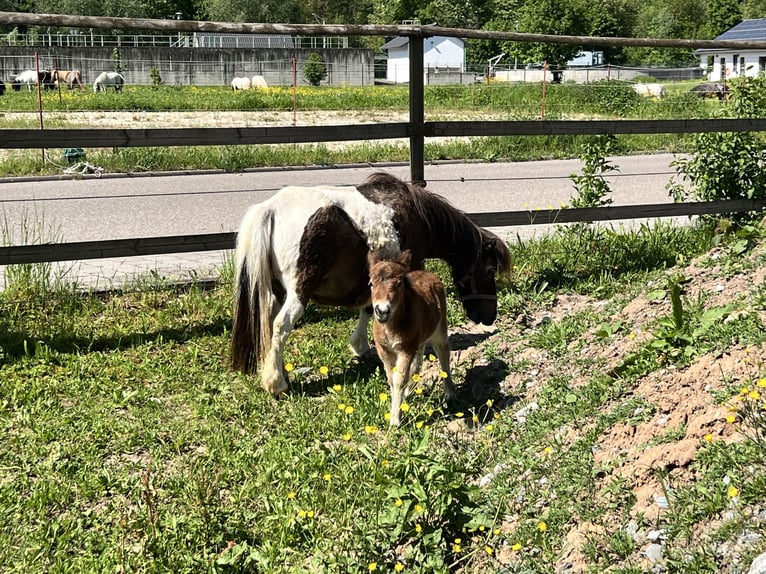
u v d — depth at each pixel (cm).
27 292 721
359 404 570
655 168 1684
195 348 664
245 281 590
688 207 852
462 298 698
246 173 1675
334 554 405
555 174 1622
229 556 407
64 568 405
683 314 536
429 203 657
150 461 511
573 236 884
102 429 541
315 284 594
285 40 5300
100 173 1617
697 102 2497
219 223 1137
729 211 867
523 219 820
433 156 1836
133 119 2233
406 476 430
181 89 3494
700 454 390
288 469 485
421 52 766
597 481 415
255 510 457
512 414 535
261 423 554
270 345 590
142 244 704
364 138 760
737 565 321
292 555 418
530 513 415
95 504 467
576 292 770
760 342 461
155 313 721
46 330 677
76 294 736
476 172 1659
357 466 475
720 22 7681
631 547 358
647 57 6350
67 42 4572
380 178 646
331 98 2914
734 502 352
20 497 469
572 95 2622
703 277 645
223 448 518
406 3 7869
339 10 8900
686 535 351
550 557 375
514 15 6512
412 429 511
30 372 614
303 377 632
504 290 771
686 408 433
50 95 2850
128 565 403
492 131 803
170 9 7269
